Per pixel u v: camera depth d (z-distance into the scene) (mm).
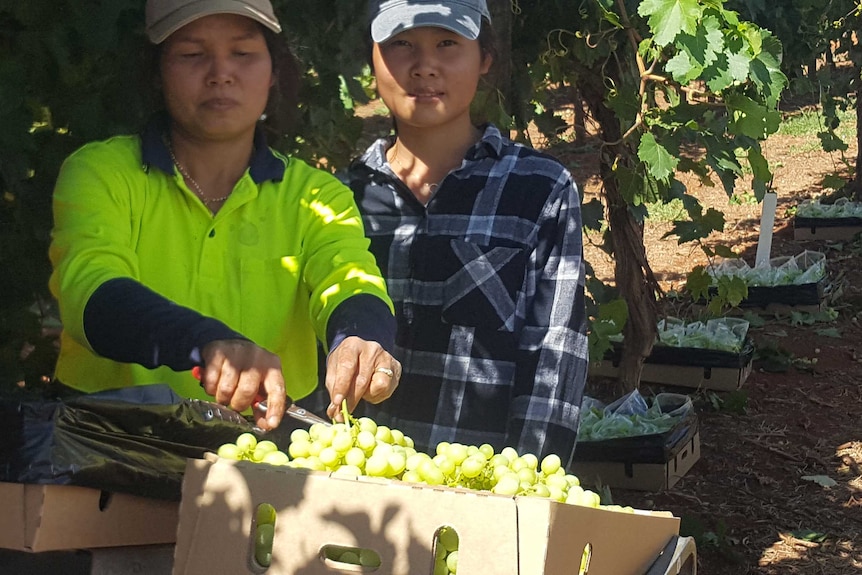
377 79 2754
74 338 1872
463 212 2717
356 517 1501
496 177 2725
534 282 2662
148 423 1686
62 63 2988
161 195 2084
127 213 2037
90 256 1921
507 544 1443
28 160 2977
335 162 3963
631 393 6465
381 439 1851
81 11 2930
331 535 1508
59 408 1579
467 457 1787
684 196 5066
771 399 7566
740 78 3934
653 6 3865
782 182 13609
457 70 2688
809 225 11242
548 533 1438
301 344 2201
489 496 1462
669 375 7645
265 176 2141
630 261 6184
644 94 4332
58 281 1917
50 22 3020
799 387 7773
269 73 2141
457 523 1465
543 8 4824
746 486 6289
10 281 3227
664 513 1977
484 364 2672
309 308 2111
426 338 2719
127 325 1771
